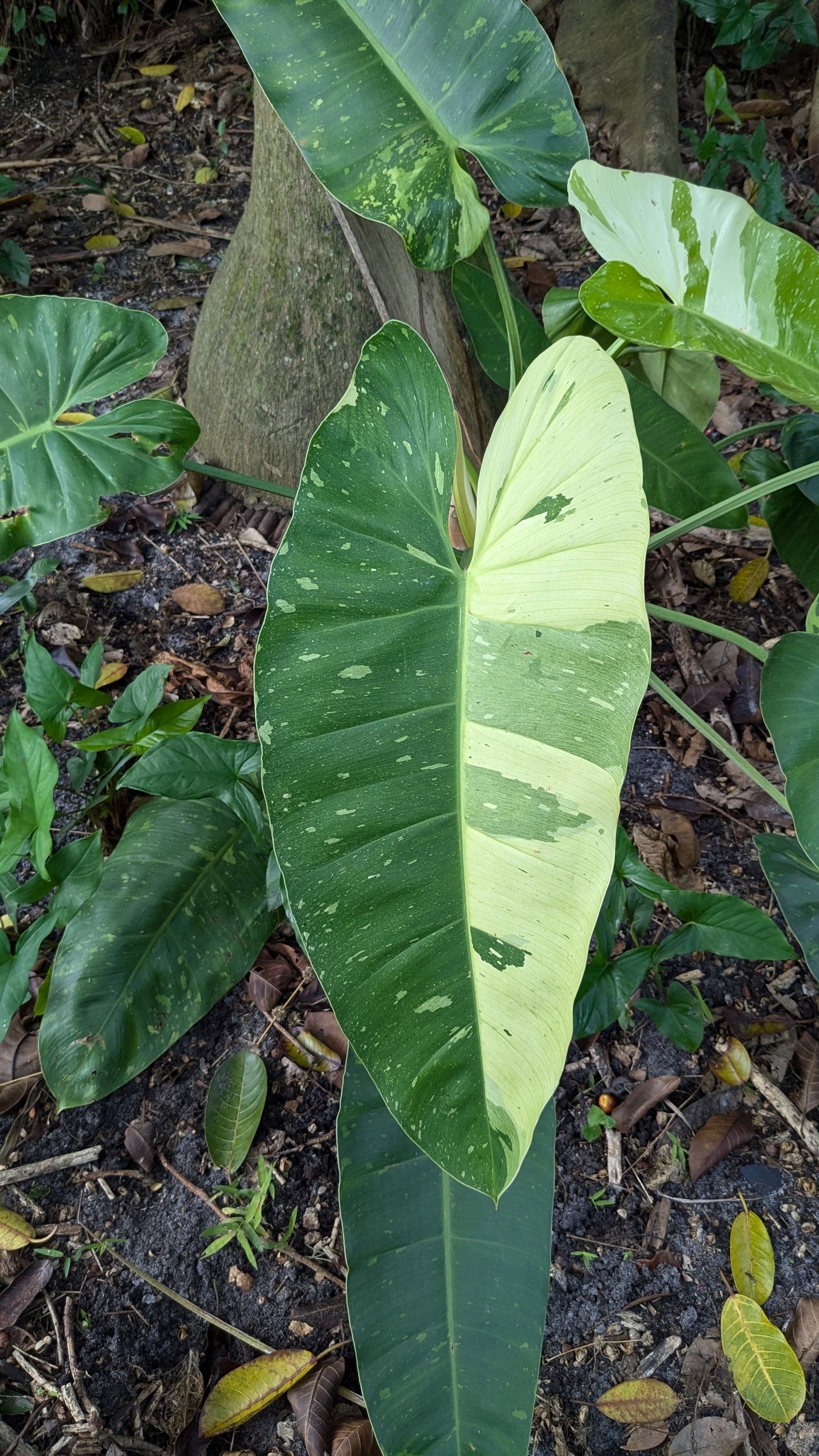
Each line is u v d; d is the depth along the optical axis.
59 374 0.87
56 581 1.30
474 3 0.69
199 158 2.08
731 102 2.17
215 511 1.40
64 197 1.94
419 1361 0.63
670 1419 0.72
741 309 0.75
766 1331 0.74
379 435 0.56
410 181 0.73
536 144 0.73
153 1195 0.83
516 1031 0.50
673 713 1.21
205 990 0.87
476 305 1.02
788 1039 0.94
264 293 1.24
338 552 0.55
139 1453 0.70
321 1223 0.82
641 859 1.00
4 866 0.77
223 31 2.35
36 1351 0.75
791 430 1.04
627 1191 0.84
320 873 0.51
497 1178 0.49
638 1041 0.93
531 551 0.53
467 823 0.51
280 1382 0.72
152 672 0.87
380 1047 0.51
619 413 0.51
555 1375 0.75
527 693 0.51
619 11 2.10
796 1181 0.85
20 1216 0.81
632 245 0.72
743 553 1.39
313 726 0.52
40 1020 0.92
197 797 0.79
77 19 2.31
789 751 0.69
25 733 0.77
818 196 1.86
